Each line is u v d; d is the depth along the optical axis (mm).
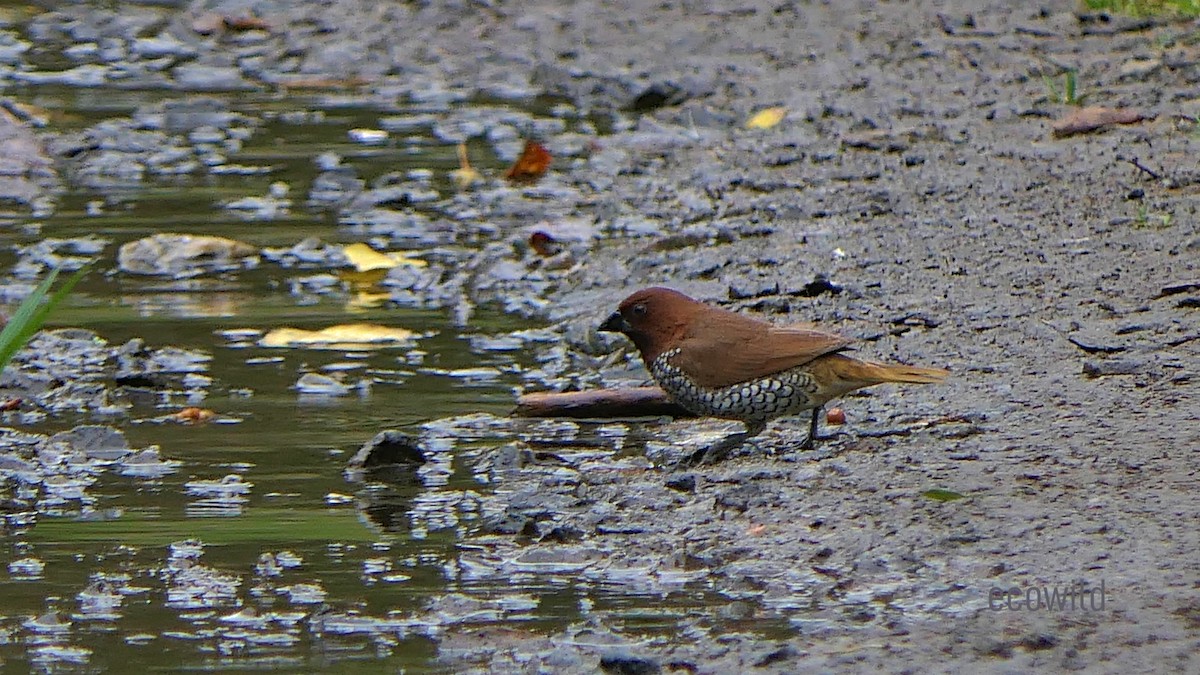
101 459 10289
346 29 23422
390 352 12445
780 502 9062
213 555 8734
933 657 7113
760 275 13516
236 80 21656
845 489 9172
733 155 17281
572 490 9562
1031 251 13586
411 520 9203
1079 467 9164
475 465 10109
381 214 16109
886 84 19438
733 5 23250
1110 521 8367
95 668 7402
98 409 11273
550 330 12852
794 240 14383
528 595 8109
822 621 7582
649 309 10602
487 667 7320
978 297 12602
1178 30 20703
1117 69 19234
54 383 11734
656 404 11047
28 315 9773
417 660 7422
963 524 8508
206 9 24719
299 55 22516
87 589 8297
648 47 21719
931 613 7570
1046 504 8664
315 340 12695
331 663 7402
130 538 9000
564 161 17578
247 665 7402
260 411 11188
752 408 10234
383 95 20766
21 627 7871
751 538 8617
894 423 10352
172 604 8125
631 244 14703
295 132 19203
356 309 13469
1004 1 22453
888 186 15797
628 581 8234
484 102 20312
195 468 10109
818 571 8164
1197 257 13094
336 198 16688
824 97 19094
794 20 22391
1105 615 7371
